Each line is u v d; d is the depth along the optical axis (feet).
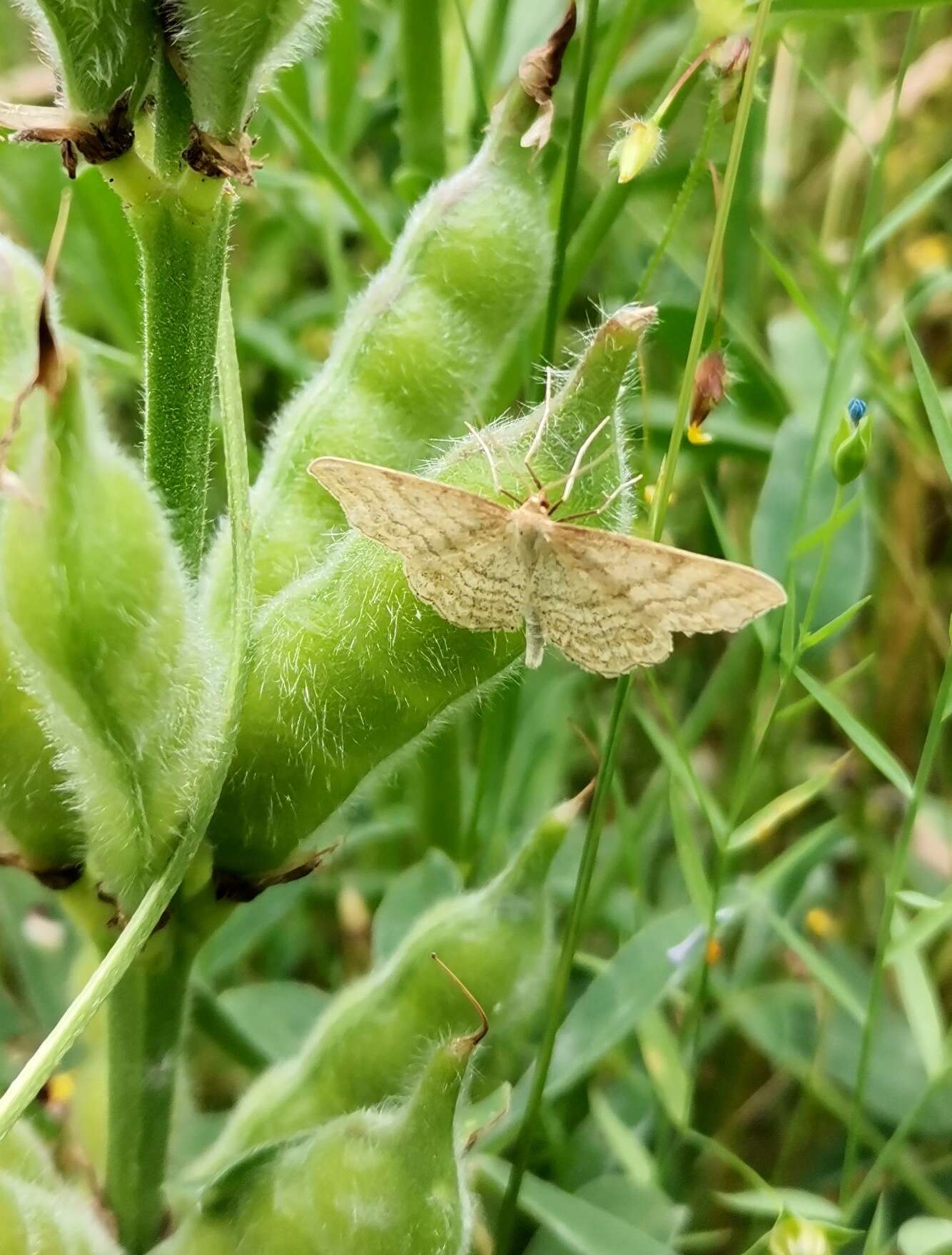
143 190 0.21
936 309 0.54
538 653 0.25
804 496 0.36
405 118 0.44
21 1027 0.40
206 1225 0.23
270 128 0.56
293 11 0.20
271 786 0.23
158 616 0.20
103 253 0.44
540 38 0.48
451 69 0.46
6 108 0.20
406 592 0.24
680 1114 0.35
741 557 0.50
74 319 0.57
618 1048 0.41
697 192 0.54
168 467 0.23
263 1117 0.28
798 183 0.60
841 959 0.43
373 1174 0.23
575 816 0.29
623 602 0.25
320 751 0.24
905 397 0.46
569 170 0.37
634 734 0.52
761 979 0.47
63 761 0.22
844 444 0.33
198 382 0.23
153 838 0.22
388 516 0.24
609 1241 0.32
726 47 0.33
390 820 0.48
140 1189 0.26
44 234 0.53
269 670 0.24
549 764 0.48
